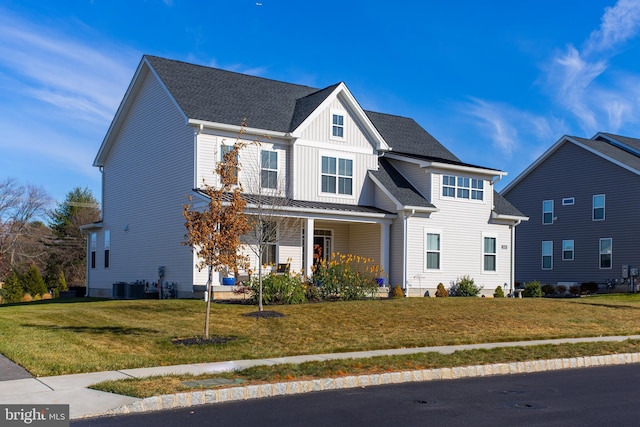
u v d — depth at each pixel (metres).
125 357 12.45
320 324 17.25
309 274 24.39
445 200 29.12
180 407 9.31
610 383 11.71
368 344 14.75
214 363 12.21
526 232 42.34
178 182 25.12
